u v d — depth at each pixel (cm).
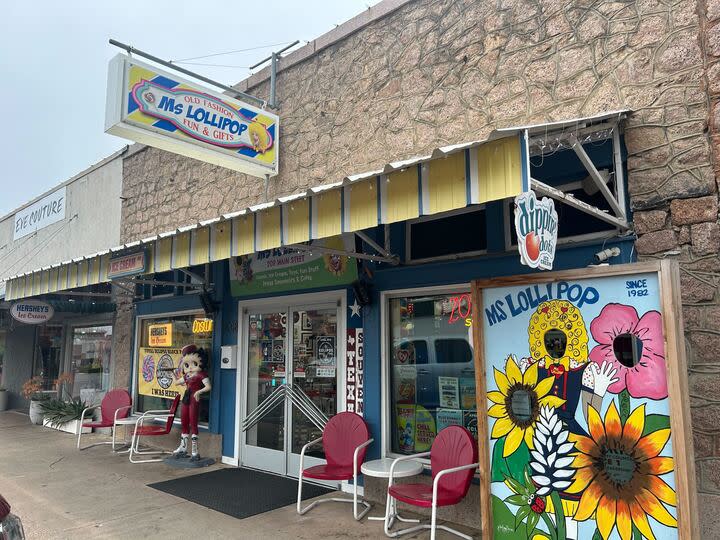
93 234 1134
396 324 593
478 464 437
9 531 297
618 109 445
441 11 593
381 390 582
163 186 964
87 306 1059
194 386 762
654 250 413
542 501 376
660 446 332
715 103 400
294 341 699
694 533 314
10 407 1509
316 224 424
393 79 630
